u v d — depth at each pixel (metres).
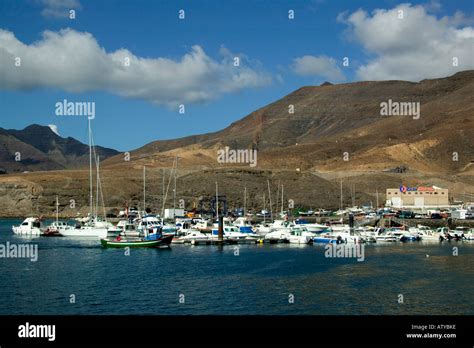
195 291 66.75
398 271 79.94
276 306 60.16
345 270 81.00
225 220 152.88
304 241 119.56
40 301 62.12
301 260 91.56
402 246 115.25
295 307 59.72
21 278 74.62
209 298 63.44
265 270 81.19
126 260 91.62
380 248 110.81
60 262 89.25
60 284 70.69
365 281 72.44
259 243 120.12
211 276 76.12
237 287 68.88
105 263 88.06
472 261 90.12
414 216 179.38
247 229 129.25
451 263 87.94
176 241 117.31
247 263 88.12
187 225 144.12
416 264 86.75
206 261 90.38
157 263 88.19
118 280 73.31
